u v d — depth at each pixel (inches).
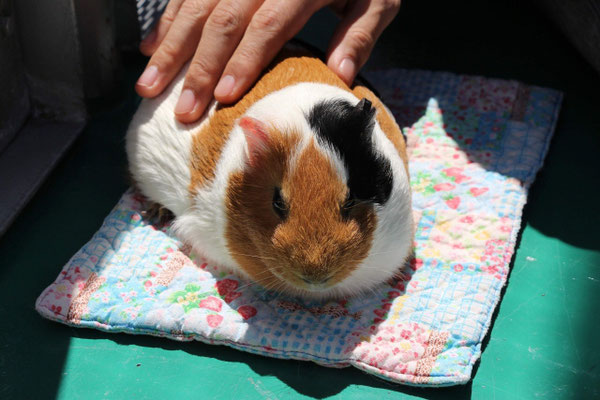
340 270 16.6
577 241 20.6
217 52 19.0
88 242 19.6
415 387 17.0
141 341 18.0
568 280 19.5
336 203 16.2
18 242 20.3
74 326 18.0
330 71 19.5
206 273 19.1
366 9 20.5
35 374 17.2
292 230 16.2
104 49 23.8
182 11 20.0
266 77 19.0
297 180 16.2
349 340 17.4
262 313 18.0
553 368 17.5
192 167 18.7
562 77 26.6
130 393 16.8
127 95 25.6
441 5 30.3
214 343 17.7
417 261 19.5
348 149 16.3
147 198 20.8
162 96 20.1
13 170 21.7
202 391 16.9
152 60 19.9
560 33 28.7
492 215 20.5
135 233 20.1
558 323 18.5
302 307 18.3
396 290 18.7
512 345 18.0
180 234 19.6
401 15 29.8
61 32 22.5
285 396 16.8
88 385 17.0
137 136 20.1
